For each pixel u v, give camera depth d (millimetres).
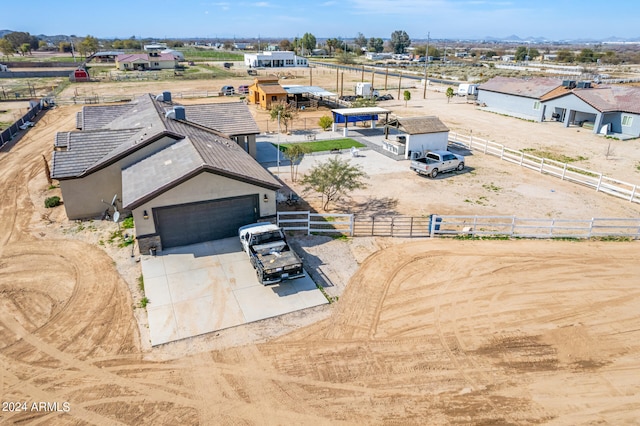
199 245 21328
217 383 13039
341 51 197875
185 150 23000
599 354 14453
